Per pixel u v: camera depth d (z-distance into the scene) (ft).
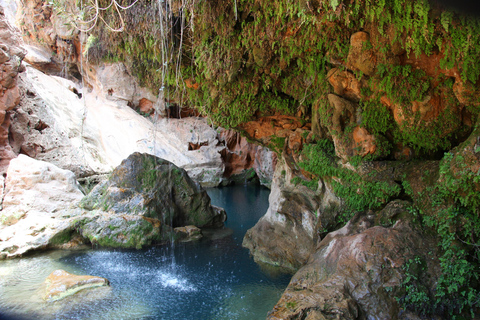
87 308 23.79
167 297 25.57
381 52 20.26
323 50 23.95
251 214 54.49
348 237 23.06
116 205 39.73
